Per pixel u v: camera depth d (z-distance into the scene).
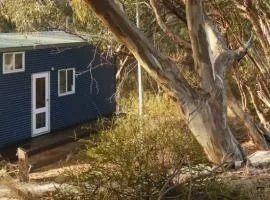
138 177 4.82
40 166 12.41
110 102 18.86
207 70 8.55
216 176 5.57
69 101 16.80
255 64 13.64
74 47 16.70
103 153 5.03
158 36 17.22
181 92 8.42
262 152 9.01
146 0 15.65
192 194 4.88
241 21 13.41
